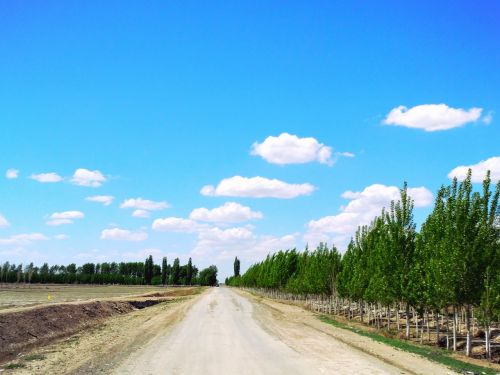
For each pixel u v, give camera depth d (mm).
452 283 23672
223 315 44500
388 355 21766
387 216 32469
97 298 67062
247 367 17984
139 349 22766
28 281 154500
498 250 23406
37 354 21719
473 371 18781
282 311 54906
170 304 66125
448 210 24953
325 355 21344
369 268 39156
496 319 23047
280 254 88562
